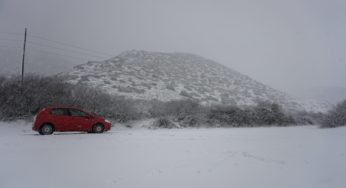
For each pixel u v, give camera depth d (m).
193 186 7.88
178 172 9.15
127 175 8.77
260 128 29.08
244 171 9.38
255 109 37.38
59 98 27.58
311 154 12.16
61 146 13.49
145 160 10.64
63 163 10.07
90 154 11.62
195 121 30.98
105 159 10.74
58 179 8.33
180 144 14.58
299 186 8.00
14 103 25.31
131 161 10.47
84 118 20.64
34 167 9.51
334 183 8.29
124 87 58.34
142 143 14.81
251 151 12.74
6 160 10.37
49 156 11.12
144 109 34.09
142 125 28.70
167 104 38.19
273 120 35.94
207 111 34.62
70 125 20.08
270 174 9.09
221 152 12.33
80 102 28.12
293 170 9.59
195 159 10.90
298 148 13.66
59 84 29.86
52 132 19.55
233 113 34.59
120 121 28.75
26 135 18.58
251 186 7.96
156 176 8.72
